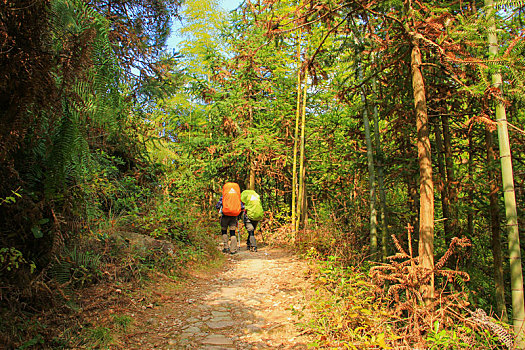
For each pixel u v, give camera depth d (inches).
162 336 132.6
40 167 123.6
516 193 245.3
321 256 267.4
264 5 187.9
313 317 149.0
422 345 121.3
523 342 132.2
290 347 127.3
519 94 132.1
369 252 278.7
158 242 220.7
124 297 154.3
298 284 206.2
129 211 247.4
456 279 182.1
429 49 160.9
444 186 249.4
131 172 288.7
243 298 182.9
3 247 108.2
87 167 154.5
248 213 331.6
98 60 111.3
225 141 436.8
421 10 161.2
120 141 260.4
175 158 415.8
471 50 141.2
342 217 335.0
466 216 282.0
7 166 103.3
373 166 276.7
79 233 155.5
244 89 439.2
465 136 265.3
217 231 412.5
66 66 102.0
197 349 123.6
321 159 499.2
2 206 108.7
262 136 411.2
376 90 259.0
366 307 157.4
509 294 264.5
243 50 402.9
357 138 297.9
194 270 228.7
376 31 210.8
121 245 189.6
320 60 259.1
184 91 435.8
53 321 117.0
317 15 189.8
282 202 576.4
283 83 450.0
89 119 118.6
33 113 101.6
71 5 106.4
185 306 166.4
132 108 251.8
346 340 130.0
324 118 452.8
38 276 117.3
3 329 99.0
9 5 88.1
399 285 142.5
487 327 130.5
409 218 344.8
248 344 129.1
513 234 161.0
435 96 202.5
